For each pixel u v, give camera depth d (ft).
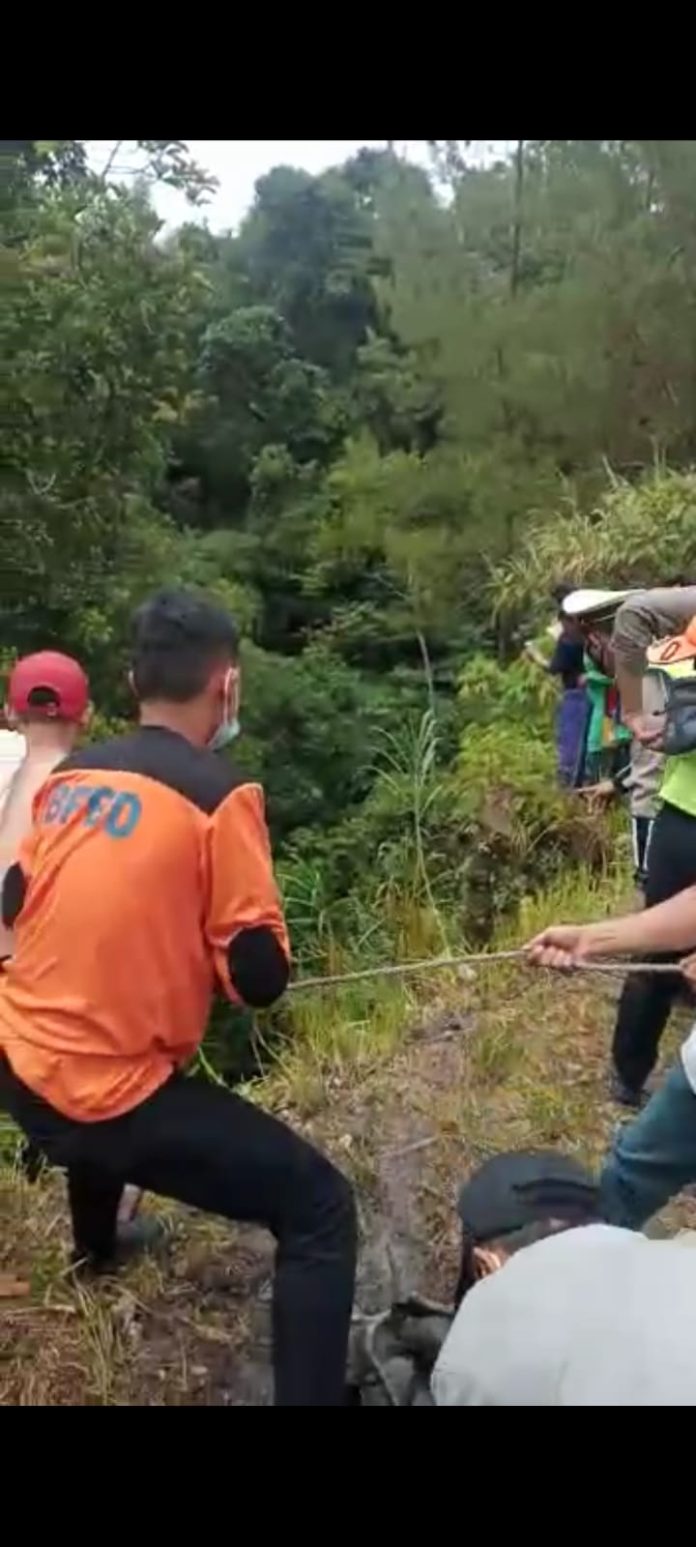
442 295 47.09
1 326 26.63
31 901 7.77
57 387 27.43
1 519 27.78
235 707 8.22
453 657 48.67
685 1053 8.87
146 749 7.75
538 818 21.48
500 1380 5.80
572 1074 13.97
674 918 9.27
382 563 56.75
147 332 28.48
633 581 31.32
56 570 28.43
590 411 43.80
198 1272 9.95
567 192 43.96
